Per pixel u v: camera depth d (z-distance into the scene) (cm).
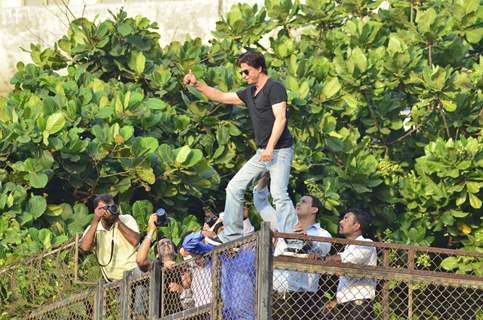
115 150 2405
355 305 1800
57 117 2400
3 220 2341
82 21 2650
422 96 2547
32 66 2622
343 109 2555
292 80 2520
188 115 2545
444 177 2447
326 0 2756
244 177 1831
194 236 1814
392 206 2525
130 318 1873
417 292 1983
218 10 3081
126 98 2481
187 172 2425
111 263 1952
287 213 1819
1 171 2425
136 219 2364
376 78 2591
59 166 2445
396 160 2625
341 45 2700
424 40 2670
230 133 2511
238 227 1833
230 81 2541
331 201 2452
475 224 2464
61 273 2067
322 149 2531
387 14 2766
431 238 2452
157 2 3125
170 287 1808
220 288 1714
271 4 2769
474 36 2731
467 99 2569
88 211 2461
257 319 1648
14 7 3203
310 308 1786
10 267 2186
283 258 1733
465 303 1989
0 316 2177
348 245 1808
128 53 2639
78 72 2591
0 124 2452
